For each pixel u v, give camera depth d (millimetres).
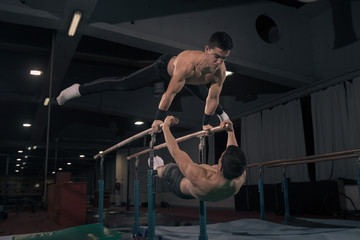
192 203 11438
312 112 7277
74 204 6082
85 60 8445
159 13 6262
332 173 6656
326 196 5820
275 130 8141
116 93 10156
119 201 14109
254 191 7984
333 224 4082
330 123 6809
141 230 3602
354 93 6379
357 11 6812
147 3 6188
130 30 5855
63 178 7445
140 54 8336
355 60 6719
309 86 7527
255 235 3244
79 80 9055
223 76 2436
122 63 7969
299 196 6465
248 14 7305
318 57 7613
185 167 1949
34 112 11531
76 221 6012
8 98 8883
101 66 9172
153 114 10336
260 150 8594
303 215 6359
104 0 5727
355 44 6762
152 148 2816
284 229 3709
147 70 2727
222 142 10727
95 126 13672
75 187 6148
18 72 8758
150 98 10422
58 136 13234
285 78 7305
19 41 7250
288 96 7980
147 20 6086
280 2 7789
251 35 7156
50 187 7699
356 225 3926
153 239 2750
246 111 9188
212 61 2162
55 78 7641
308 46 7797
